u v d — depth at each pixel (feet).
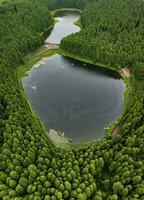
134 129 300.20
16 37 504.02
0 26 506.07
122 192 240.73
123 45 479.82
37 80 442.91
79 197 230.89
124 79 435.94
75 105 384.06
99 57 475.31
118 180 249.34
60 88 424.05
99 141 316.40
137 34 497.05
